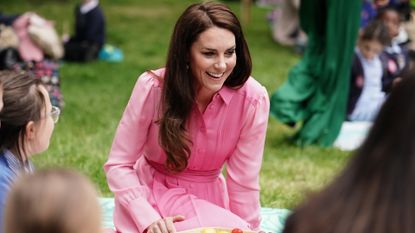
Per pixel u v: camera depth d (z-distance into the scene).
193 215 4.75
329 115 8.48
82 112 10.14
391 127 2.42
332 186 2.51
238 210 5.02
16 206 2.49
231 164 5.01
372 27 8.78
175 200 4.84
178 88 4.63
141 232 4.67
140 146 4.89
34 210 2.46
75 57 13.49
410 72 2.45
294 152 8.39
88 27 13.59
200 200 4.86
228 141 4.88
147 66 13.62
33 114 4.18
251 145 4.94
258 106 4.88
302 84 8.43
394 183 2.39
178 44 4.61
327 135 8.51
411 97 2.40
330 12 8.11
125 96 11.34
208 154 4.86
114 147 4.91
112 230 4.94
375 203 2.40
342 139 8.57
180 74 4.63
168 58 4.66
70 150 8.00
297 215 2.53
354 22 8.20
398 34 9.61
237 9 20.70
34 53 10.17
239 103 4.84
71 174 2.56
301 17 8.35
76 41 13.70
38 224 2.45
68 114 9.98
